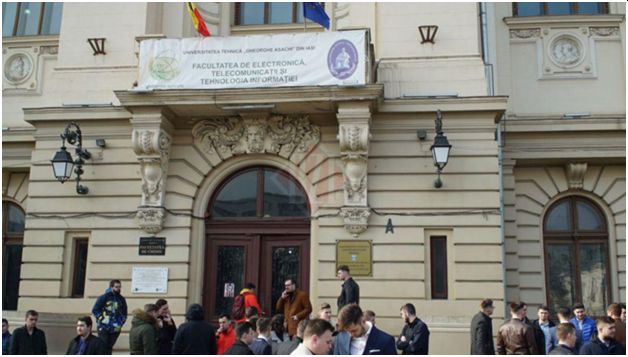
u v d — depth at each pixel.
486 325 8.86
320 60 12.07
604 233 14.23
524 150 14.22
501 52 14.77
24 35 15.56
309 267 12.62
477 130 12.37
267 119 12.80
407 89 12.77
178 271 12.43
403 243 12.07
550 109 14.52
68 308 12.56
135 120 12.40
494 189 12.13
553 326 10.15
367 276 11.99
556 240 14.38
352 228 12.09
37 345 9.77
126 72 13.50
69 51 13.81
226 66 12.29
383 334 6.29
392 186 12.32
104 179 12.98
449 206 12.13
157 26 13.93
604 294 14.05
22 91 15.22
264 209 12.96
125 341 12.23
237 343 6.86
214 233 12.97
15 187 15.31
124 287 12.46
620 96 14.48
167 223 12.66
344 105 11.92
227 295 12.75
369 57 12.12
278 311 11.53
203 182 12.93
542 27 14.88
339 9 14.20
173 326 9.77
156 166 12.58
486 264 11.84
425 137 12.38
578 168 14.16
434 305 11.78
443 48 12.92
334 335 7.25
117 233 12.71
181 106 12.30
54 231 12.94
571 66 14.69
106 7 13.89
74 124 12.70
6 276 15.04
